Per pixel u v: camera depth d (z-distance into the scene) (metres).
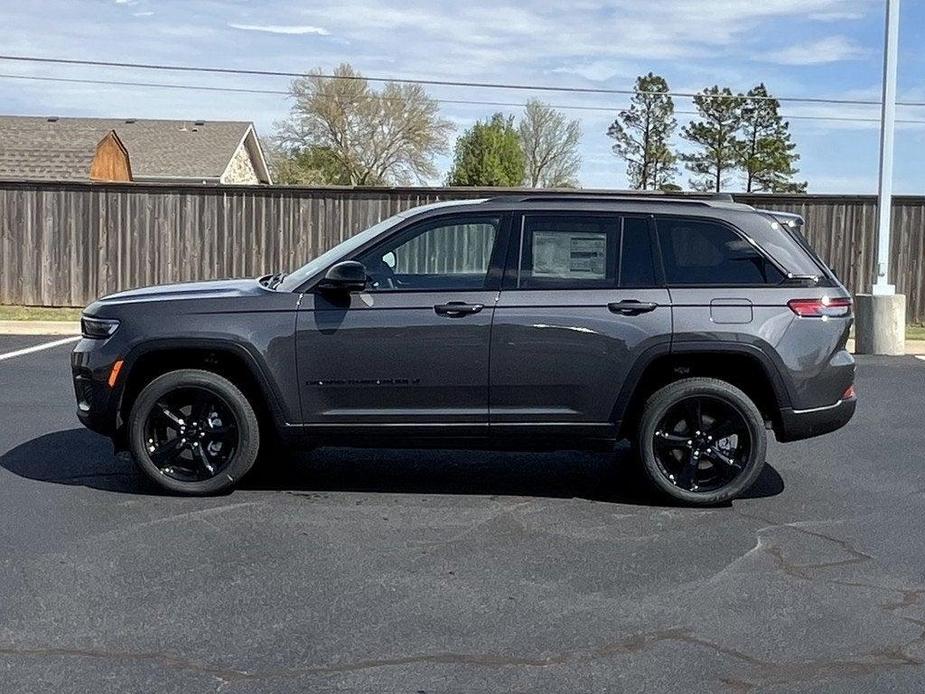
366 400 6.82
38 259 19.42
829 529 6.46
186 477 7.00
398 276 6.95
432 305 6.75
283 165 60.84
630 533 6.32
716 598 5.23
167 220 19.34
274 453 8.05
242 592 5.21
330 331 6.73
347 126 60.59
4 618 4.84
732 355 6.77
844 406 6.96
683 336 6.72
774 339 6.72
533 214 6.91
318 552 5.86
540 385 6.78
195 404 6.95
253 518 6.50
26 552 5.78
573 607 5.07
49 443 8.45
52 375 12.03
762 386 6.96
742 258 6.89
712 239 6.92
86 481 7.31
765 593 5.31
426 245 6.94
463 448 7.03
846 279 18.81
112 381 6.82
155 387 6.84
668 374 7.00
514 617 4.93
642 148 65.81
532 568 5.64
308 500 6.95
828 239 18.80
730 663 4.47
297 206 19.27
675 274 6.85
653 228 6.91
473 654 4.52
